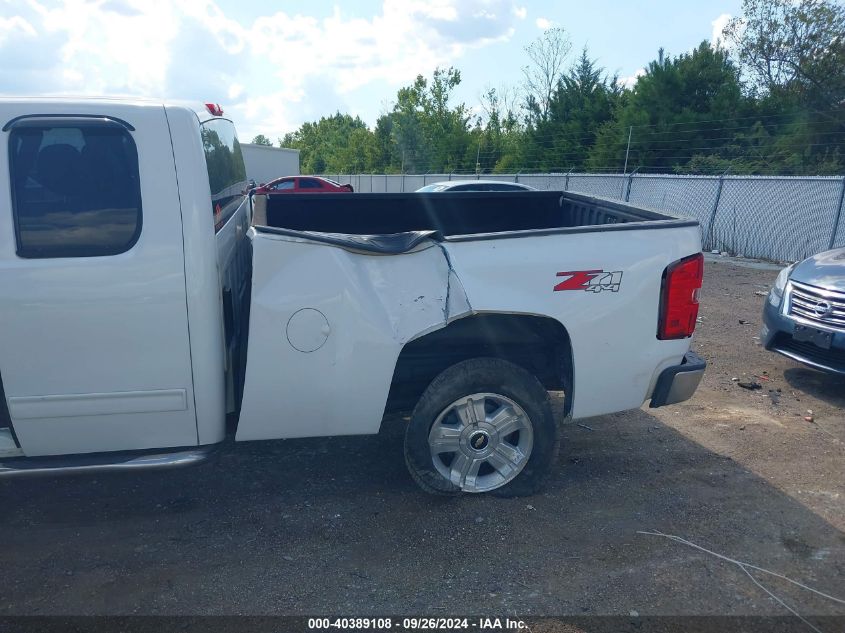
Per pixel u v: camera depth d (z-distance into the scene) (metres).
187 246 3.11
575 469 4.19
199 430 3.32
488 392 3.59
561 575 3.11
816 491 3.91
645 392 3.70
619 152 28.09
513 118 44.50
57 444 3.24
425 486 3.66
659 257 3.54
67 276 3.03
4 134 3.00
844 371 5.25
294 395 3.34
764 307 6.12
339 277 3.26
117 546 3.37
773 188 14.37
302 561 3.22
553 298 3.44
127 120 3.07
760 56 27.59
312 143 92.38
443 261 3.37
